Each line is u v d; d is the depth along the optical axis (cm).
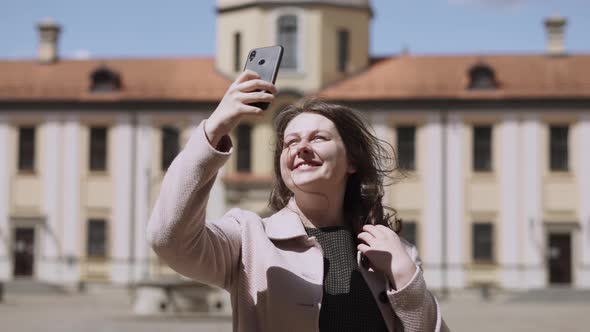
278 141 386
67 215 4422
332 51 4388
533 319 2717
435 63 4462
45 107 4450
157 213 325
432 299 359
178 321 2377
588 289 4041
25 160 4466
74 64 4638
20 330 2117
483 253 4256
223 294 2805
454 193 4275
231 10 4472
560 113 4253
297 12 4378
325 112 373
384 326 355
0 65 4628
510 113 4272
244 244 354
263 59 336
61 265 4403
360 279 358
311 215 376
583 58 4444
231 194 4294
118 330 2095
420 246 4275
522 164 4259
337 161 367
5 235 4431
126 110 4419
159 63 4616
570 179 4238
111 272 4384
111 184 4416
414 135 4309
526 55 4478
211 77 4491
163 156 4403
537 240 4228
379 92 4312
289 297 345
